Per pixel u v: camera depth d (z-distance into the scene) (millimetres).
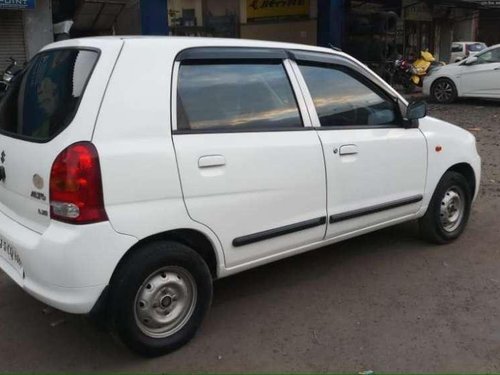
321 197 3951
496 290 4176
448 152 4898
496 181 7340
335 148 4000
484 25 38438
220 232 3438
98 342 3533
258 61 3738
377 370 3188
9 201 3510
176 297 3338
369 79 4426
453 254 4887
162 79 3230
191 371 3201
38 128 3248
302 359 3305
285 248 3836
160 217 3148
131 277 3090
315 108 3986
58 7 13234
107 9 13508
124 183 3014
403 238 5293
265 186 3611
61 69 3301
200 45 3459
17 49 12023
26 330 3686
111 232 2988
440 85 15359
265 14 17250
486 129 11055
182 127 3293
